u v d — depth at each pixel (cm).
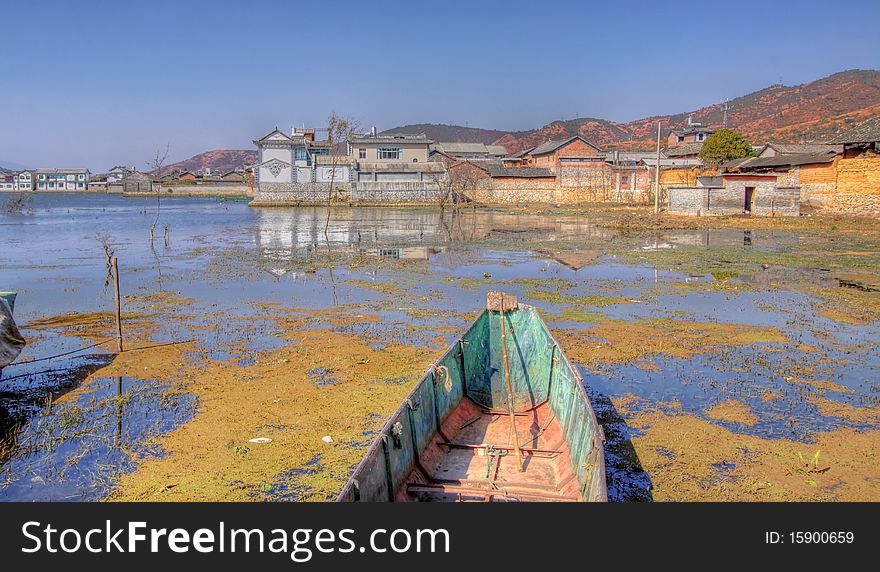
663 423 926
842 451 832
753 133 13038
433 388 834
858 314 1589
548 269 2359
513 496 679
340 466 793
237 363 1198
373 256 2767
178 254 2839
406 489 689
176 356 1238
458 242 3297
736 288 1942
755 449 840
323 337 1383
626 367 1176
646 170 6888
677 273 2244
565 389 861
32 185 14850
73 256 2752
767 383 1089
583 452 683
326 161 7100
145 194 10875
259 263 2552
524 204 6675
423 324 1509
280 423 922
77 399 1010
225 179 12162
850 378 1112
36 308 1675
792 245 2977
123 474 770
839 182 4269
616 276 2189
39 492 728
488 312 1095
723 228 3762
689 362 1204
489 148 9938
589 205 6312
